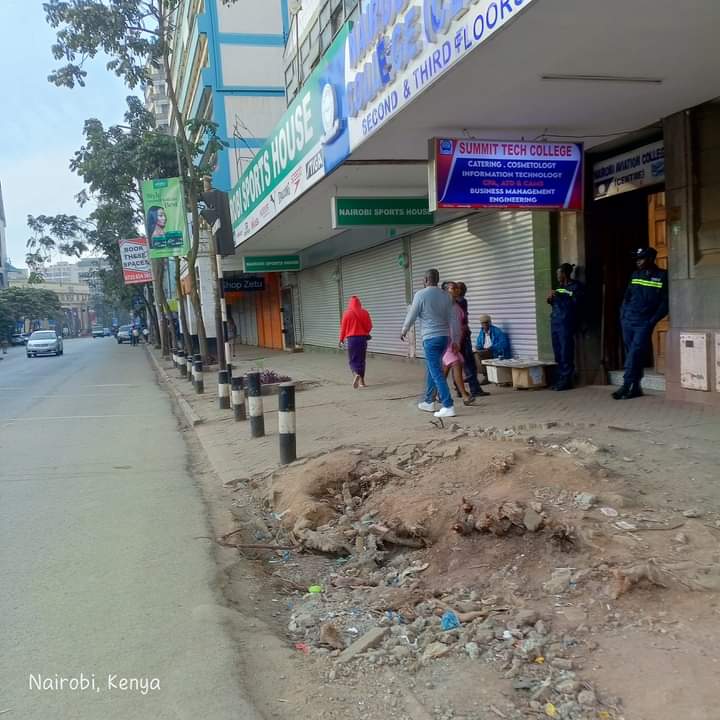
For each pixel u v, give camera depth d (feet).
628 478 16.61
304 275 86.22
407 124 26.99
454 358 28.89
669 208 27.17
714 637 10.32
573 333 32.83
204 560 16.53
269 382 45.70
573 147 27.58
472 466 18.02
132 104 79.41
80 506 21.49
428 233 49.62
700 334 26.16
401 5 24.38
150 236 58.18
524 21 17.70
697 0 16.85
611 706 9.22
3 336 254.68
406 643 11.83
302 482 20.36
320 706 10.21
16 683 11.12
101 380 70.49
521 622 11.63
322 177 37.06
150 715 10.12
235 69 91.20
